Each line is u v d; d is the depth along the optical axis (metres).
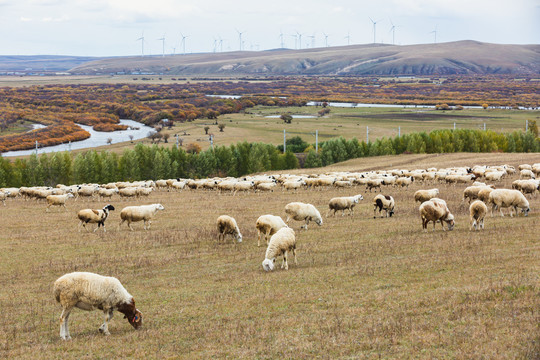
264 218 28.94
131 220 35.62
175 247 30.17
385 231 31.77
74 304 15.77
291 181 57.41
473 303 16.09
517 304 15.59
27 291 22.16
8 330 16.94
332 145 139.12
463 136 142.00
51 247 30.91
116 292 16.12
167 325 16.58
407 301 17.02
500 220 32.72
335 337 14.09
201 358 13.34
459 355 12.31
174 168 121.50
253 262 25.62
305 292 19.45
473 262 22.14
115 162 116.44
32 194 54.56
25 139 186.00
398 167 92.12
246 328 15.52
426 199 41.34
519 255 22.70
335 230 32.88
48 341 15.55
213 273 23.73
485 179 59.59
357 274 21.70
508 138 141.00
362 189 57.34
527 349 12.28
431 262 22.72
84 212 34.69
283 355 13.12
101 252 29.30
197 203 49.59
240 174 132.12
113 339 15.41
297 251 27.38
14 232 36.03
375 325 14.82
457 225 32.38
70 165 111.62
